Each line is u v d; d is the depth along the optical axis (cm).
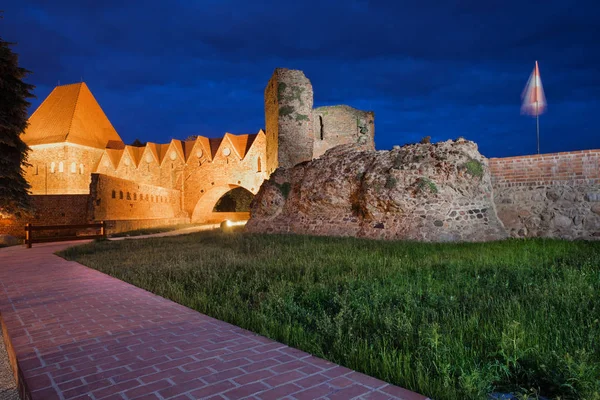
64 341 485
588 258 934
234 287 771
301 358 415
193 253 1395
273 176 2416
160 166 5447
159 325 549
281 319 572
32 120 5512
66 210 3228
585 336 439
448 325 491
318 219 2039
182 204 5306
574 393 330
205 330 523
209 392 335
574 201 1516
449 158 1691
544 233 1544
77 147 5222
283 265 1013
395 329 483
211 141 5503
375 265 968
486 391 341
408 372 364
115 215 3466
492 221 1602
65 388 349
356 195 1922
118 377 371
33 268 1176
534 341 425
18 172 2573
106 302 702
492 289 686
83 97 5744
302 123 3406
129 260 1276
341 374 372
